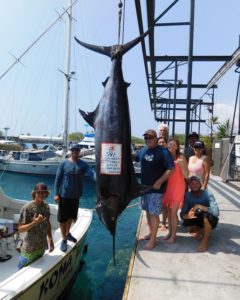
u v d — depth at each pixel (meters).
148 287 3.14
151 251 4.05
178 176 4.34
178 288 3.13
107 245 7.62
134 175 3.00
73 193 4.38
